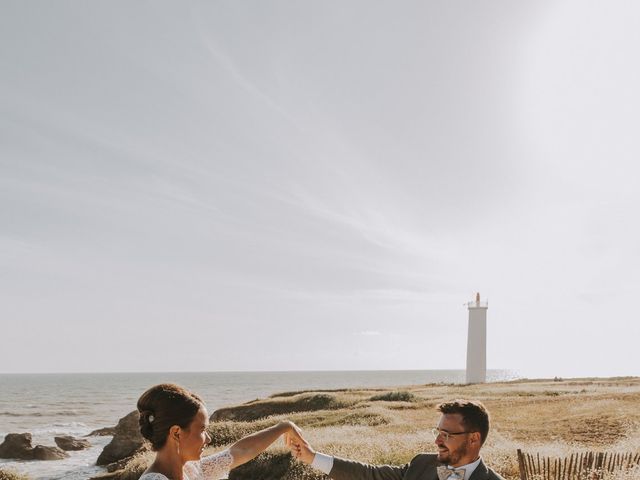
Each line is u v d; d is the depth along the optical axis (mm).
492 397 41031
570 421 24906
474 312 75500
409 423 27422
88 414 86688
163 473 2672
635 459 14445
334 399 41312
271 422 29516
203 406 2846
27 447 40844
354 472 4000
